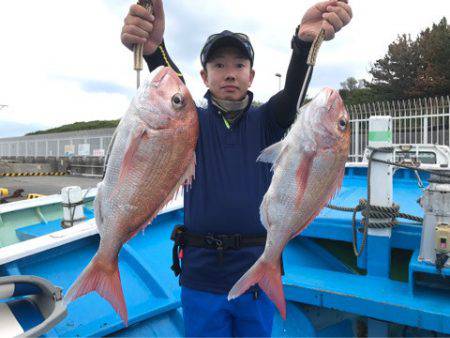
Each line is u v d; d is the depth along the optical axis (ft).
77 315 8.36
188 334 6.75
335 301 8.94
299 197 6.04
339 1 5.98
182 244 6.85
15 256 8.78
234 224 6.54
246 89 7.09
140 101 5.53
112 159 5.48
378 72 98.07
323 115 6.08
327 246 12.45
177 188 5.71
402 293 8.89
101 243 5.40
